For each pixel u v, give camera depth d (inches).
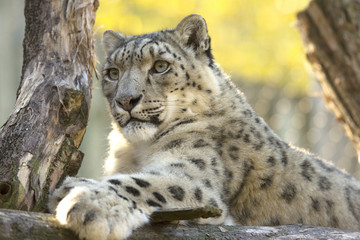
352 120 468.4
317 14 471.2
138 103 352.5
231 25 864.9
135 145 373.1
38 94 314.7
